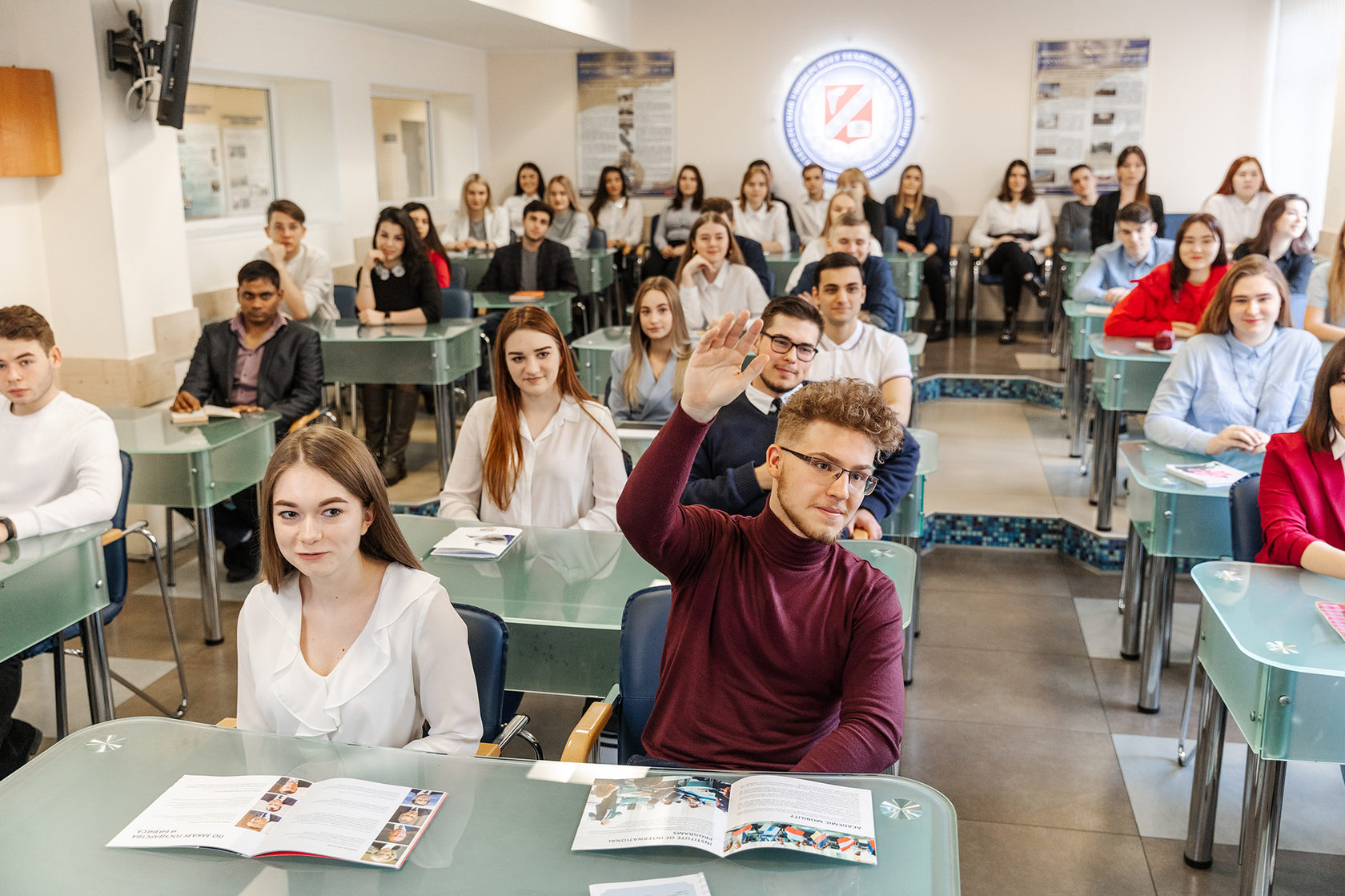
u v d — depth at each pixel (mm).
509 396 2885
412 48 8070
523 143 9680
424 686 1861
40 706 3355
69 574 2631
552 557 2600
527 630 2279
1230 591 2303
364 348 4941
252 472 3963
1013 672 3551
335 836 1379
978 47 8922
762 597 1646
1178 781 2889
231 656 3688
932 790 1469
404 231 5395
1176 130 8727
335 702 1799
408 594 1846
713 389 1550
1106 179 8930
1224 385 3547
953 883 1286
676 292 4047
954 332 9086
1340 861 2525
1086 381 5566
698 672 1673
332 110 6910
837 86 9188
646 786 1484
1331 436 2539
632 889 1280
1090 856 2564
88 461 2902
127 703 3338
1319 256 6340
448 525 2805
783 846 1332
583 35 8102
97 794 1501
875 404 1569
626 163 9602
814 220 8992
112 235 4359
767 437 2793
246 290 4297
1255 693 2029
